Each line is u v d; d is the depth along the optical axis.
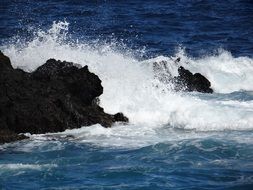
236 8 78.56
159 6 77.81
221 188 22.89
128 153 26.97
